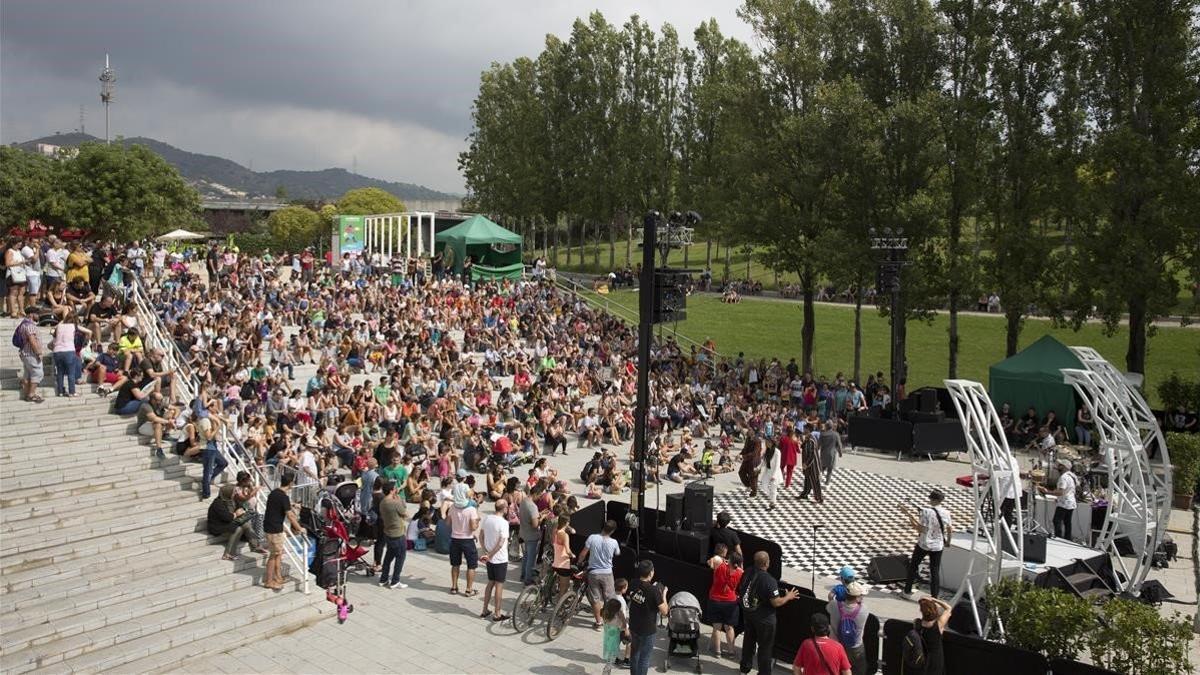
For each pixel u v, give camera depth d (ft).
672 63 216.95
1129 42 98.94
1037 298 104.88
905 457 91.30
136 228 200.64
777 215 117.91
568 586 45.52
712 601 41.93
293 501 55.88
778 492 77.10
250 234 345.31
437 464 72.28
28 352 55.98
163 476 52.85
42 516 46.50
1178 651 34.60
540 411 89.45
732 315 177.06
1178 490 72.79
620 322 142.20
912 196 109.50
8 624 38.37
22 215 193.98
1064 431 92.02
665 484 79.87
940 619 35.35
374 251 175.83
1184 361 134.00
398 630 43.96
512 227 279.90
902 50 113.39
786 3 118.42
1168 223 94.43
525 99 244.63
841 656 32.07
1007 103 106.11
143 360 59.11
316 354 100.37
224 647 40.93
